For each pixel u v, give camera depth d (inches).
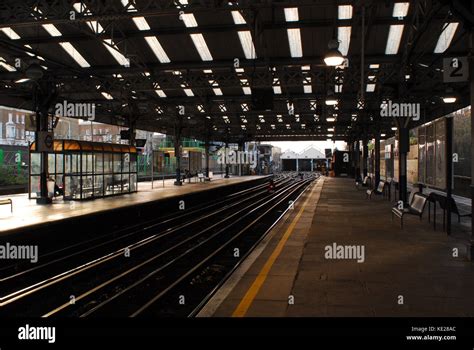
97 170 892.0
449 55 746.8
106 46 808.9
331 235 458.3
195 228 734.5
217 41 786.2
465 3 329.4
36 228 502.0
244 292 252.1
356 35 685.3
